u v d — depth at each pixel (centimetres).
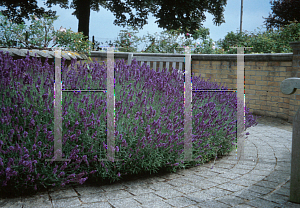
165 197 211
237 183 243
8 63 260
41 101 232
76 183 233
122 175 254
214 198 209
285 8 2112
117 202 200
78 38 739
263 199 207
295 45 556
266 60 628
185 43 1038
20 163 188
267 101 639
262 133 465
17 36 588
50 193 213
